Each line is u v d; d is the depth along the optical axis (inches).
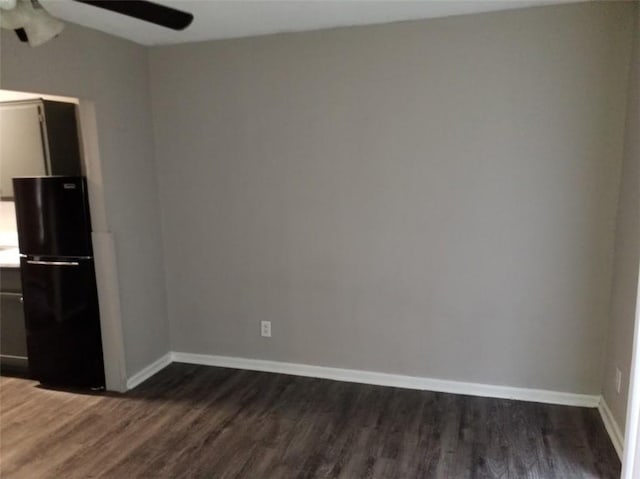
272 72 131.5
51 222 128.6
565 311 120.7
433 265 128.1
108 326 132.3
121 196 132.2
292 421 119.3
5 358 145.4
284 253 139.8
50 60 108.8
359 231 132.3
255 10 108.4
